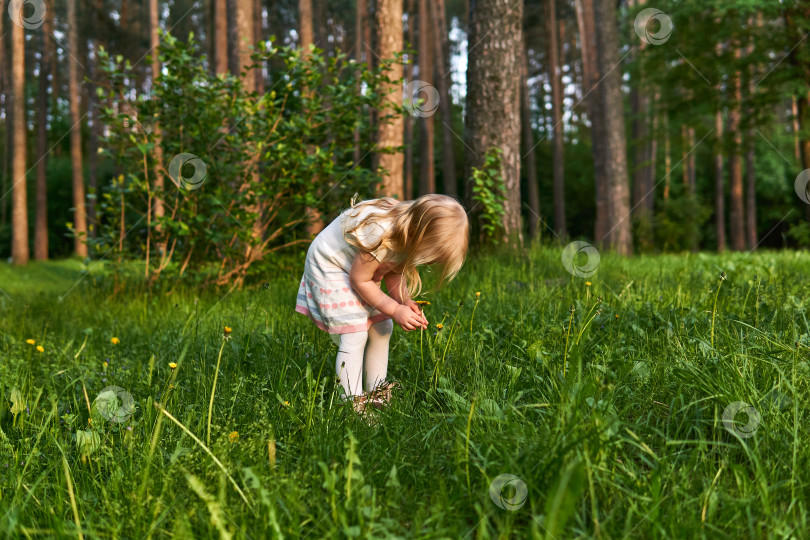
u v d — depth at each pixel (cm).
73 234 658
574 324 318
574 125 3381
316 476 179
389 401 254
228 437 203
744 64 1452
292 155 625
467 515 165
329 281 263
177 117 645
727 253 1002
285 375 273
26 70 2608
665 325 309
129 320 477
